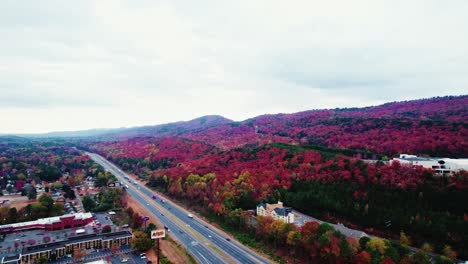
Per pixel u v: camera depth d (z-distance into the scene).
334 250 106.81
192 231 160.50
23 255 126.00
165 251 136.38
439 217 123.12
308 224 124.25
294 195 167.50
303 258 120.88
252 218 159.62
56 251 132.12
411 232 125.69
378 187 149.75
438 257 100.38
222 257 127.75
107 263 125.00
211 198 189.38
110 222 174.25
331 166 176.00
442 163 156.25
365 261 101.19
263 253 131.62
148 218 176.88
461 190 129.88
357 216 142.12
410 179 144.75
